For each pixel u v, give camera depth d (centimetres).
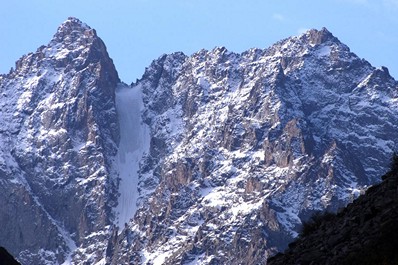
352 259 4609
